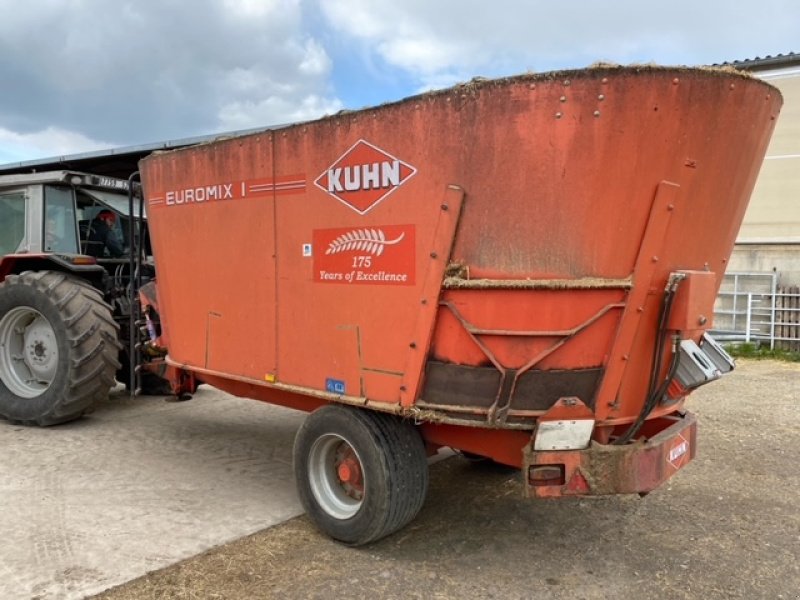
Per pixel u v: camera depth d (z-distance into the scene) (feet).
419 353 10.35
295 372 12.38
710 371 10.25
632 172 9.09
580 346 9.70
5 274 20.27
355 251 11.09
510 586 10.43
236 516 12.87
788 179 36.37
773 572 10.91
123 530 12.04
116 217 22.18
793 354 34.37
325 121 11.34
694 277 9.73
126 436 18.31
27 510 12.85
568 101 8.95
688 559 11.37
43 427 19.10
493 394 9.98
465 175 9.67
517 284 9.46
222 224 13.61
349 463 11.72
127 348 20.49
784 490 14.62
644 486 10.01
